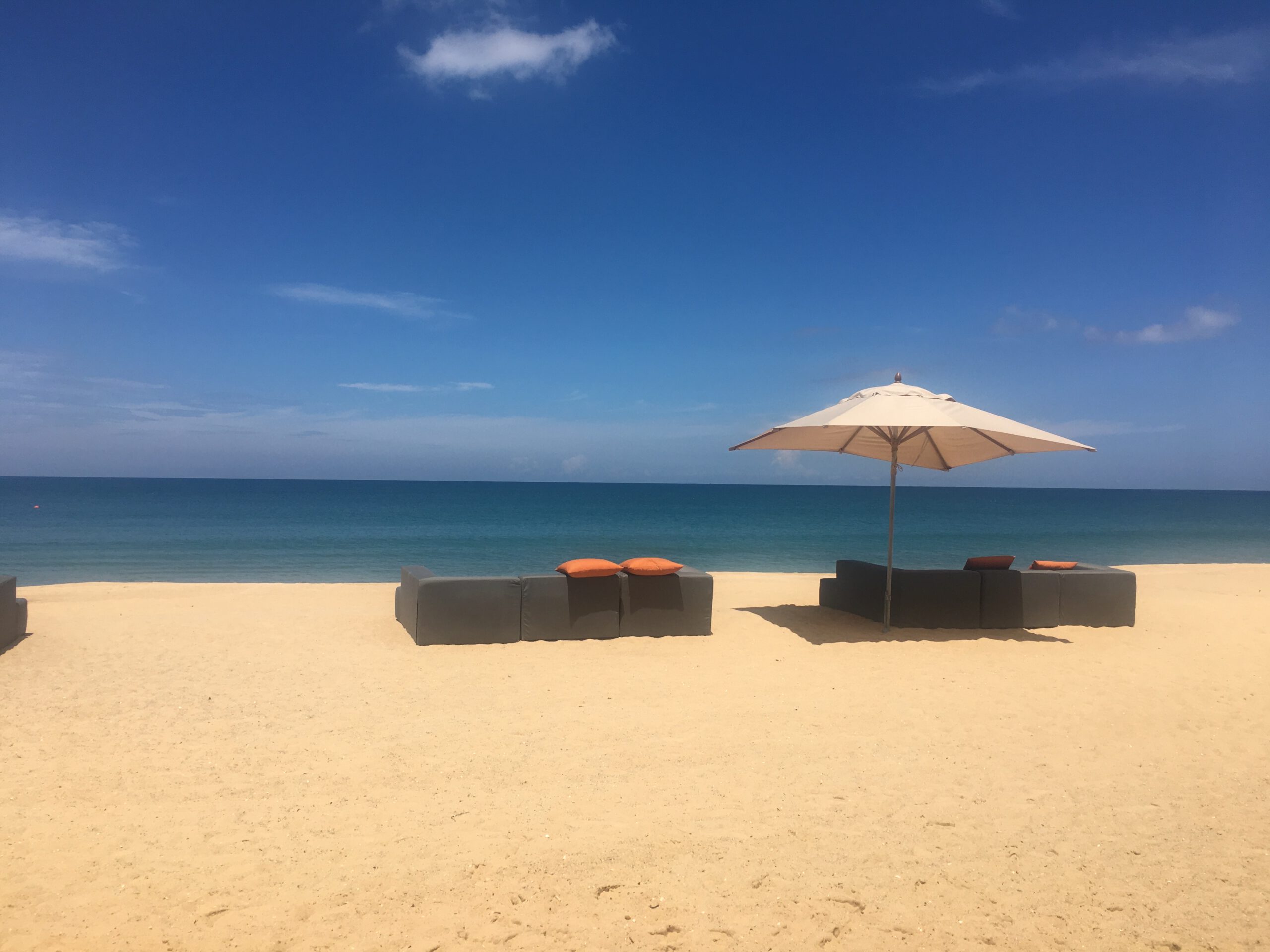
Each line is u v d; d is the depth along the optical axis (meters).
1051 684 6.84
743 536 33.44
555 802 4.16
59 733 5.15
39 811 3.92
